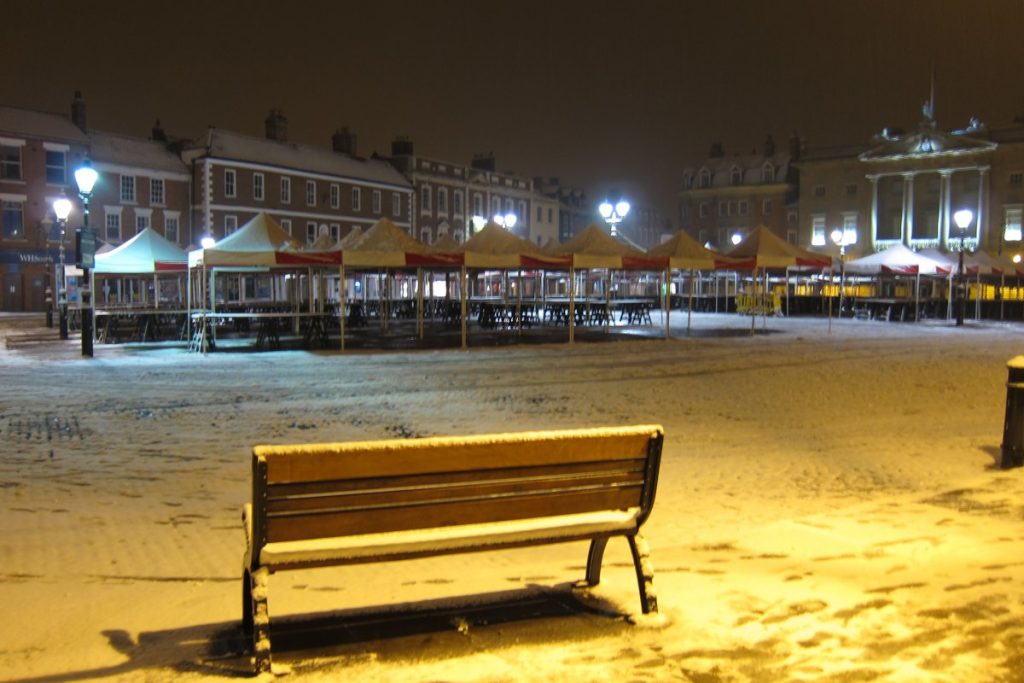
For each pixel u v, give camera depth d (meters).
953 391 13.74
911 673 3.24
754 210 86.12
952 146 71.00
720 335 27.22
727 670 3.27
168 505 6.21
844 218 78.62
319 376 15.05
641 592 3.83
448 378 14.91
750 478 7.31
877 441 9.23
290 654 3.41
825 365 17.83
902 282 55.25
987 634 3.62
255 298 51.25
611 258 23.78
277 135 59.41
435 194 68.31
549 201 82.19
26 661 3.34
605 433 3.80
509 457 3.67
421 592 4.22
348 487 3.44
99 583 4.41
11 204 44.66
